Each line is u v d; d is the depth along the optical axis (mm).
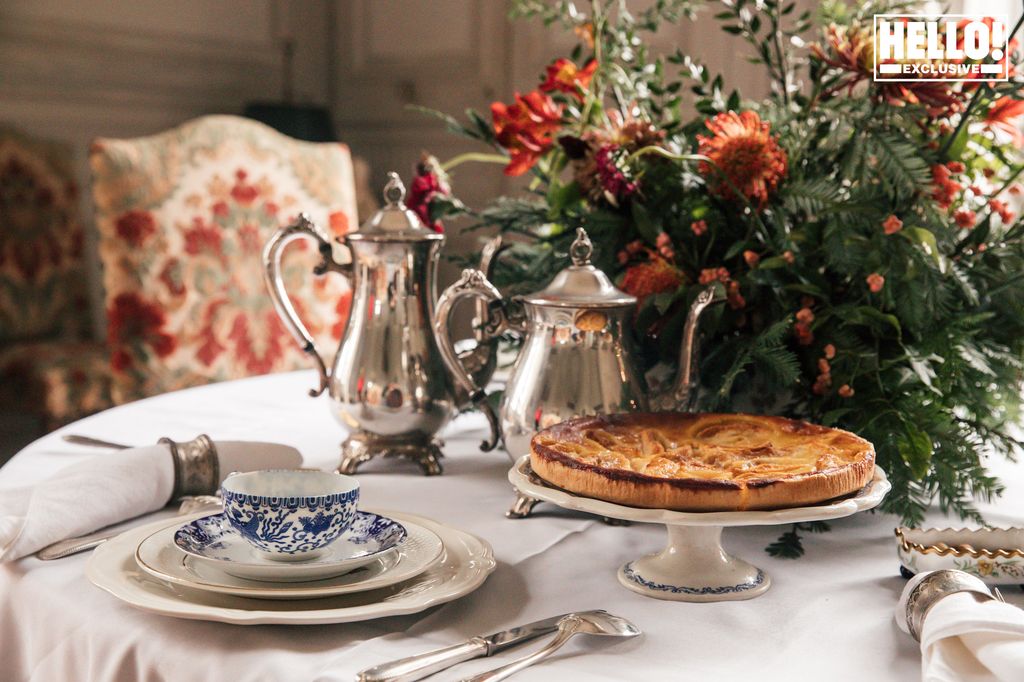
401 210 836
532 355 748
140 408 1051
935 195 804
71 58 3115
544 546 652
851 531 705
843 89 913
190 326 1617
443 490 783
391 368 815
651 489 516
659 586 571
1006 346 807
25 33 2992
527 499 713
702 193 879
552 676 454
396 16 3539
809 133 875
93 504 646
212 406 1068
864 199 804
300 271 1696
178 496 723
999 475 853
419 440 836
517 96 950
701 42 2443
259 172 1695
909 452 705
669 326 817
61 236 2746
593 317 724
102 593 553
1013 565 548
